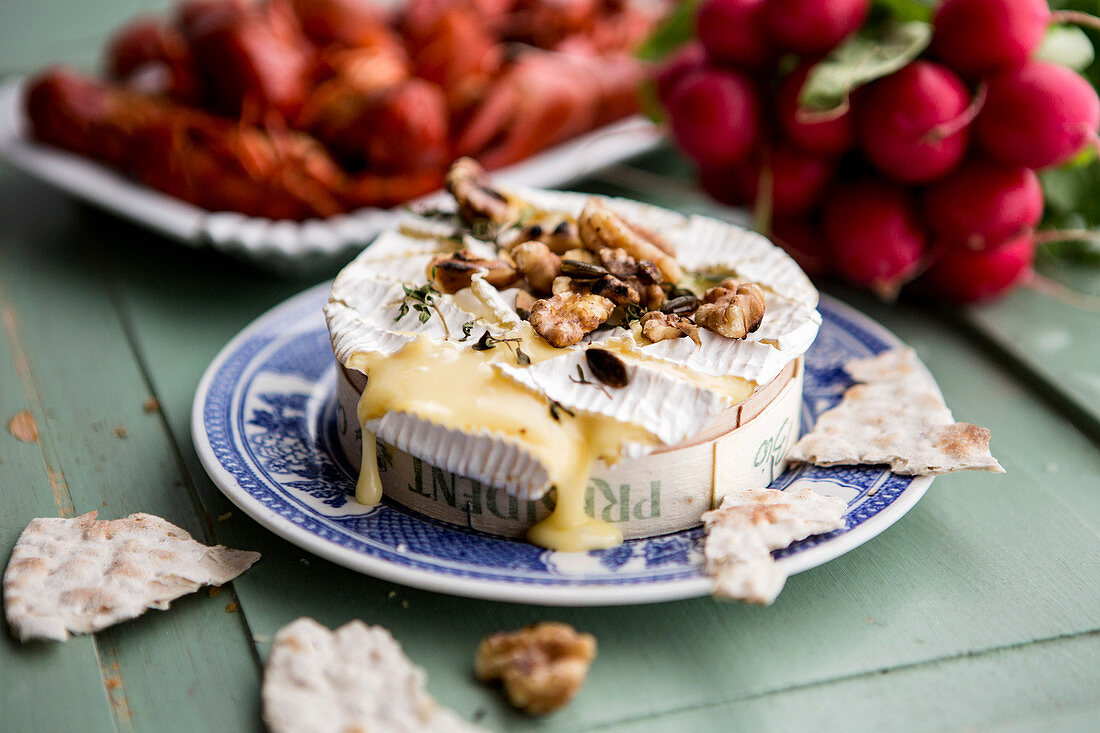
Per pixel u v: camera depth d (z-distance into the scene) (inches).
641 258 16.8
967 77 18.8
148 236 22.7
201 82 22.3
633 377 15.1
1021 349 19.4
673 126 20.0
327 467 16.5
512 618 15.1
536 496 14.9
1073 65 19.3
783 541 14.9
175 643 15.0
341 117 21.6
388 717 13.7
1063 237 19.6
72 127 22.8
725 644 14.9
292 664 14.1
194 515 16.5
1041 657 14.8
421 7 23.3
